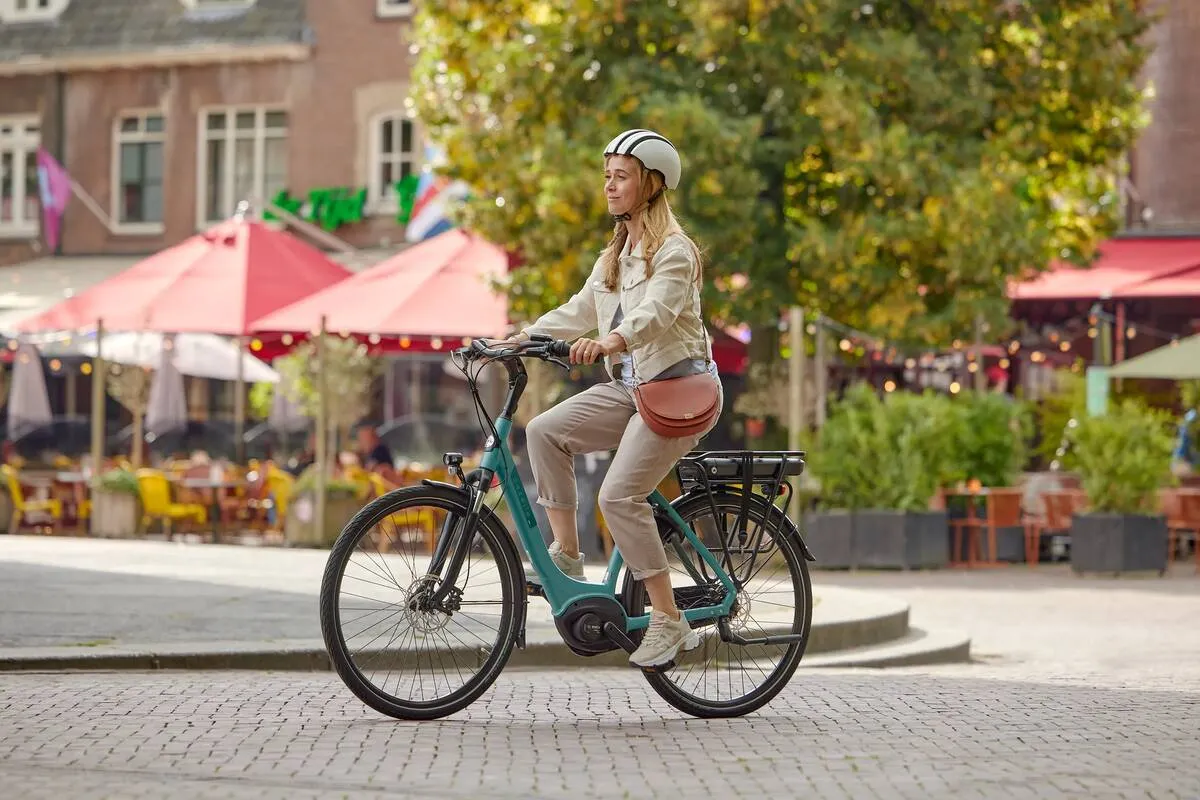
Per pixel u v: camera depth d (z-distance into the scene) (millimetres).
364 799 5297
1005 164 21453
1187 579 18234
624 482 6797
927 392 19438
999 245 20656
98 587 12359
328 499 20156
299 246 23219
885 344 21516
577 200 19969
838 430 19109
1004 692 8336
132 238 33719
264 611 10891
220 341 24672
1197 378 22484
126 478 20688
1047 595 16094
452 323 19953
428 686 6832
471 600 6852
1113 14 22688
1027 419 20531
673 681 7086
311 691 7746
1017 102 22438
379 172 32688
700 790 5523
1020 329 28250
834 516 18969
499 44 21938
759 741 6516
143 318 21047
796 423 19234
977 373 21500
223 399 32000
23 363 24625
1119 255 27312
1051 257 23750
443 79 22438
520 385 6953
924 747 6406
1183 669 10414
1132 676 9656
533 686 8203
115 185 33938
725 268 20766
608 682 8477
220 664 8938
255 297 21344
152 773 5688
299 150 32938
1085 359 29047
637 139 6805
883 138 20297
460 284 20672
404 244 32250
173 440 28562
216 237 22641
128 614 10617
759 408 20250
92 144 33969
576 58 21266
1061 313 27938
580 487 18875
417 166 32438
